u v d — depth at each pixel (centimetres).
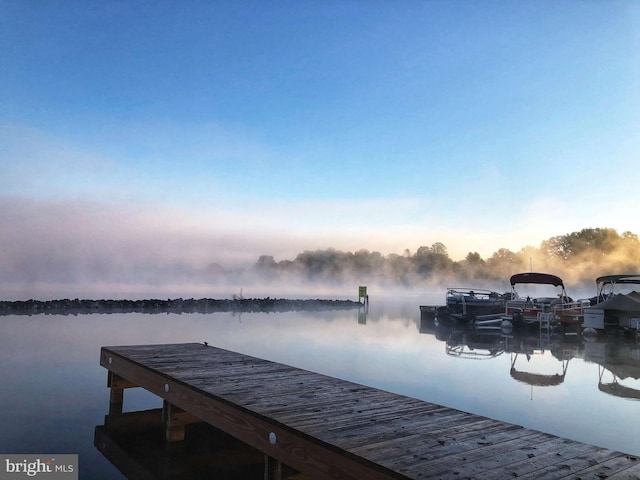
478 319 2269
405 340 1571
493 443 353
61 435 565
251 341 1415
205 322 1967
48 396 737
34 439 549
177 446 538
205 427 611
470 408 703
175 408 557
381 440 353
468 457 321
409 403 471
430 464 305
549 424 625
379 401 476
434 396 777
